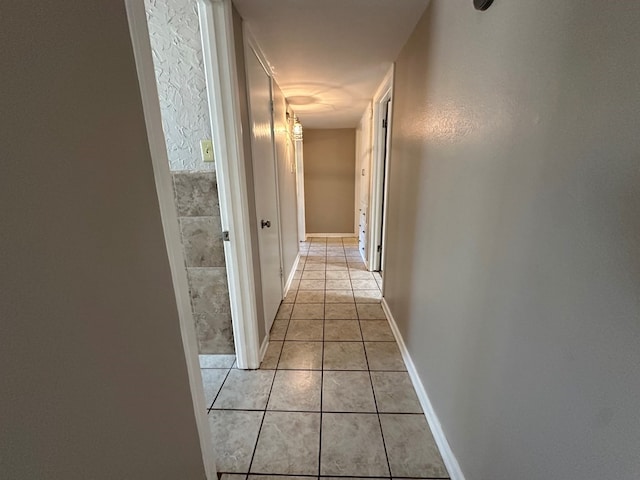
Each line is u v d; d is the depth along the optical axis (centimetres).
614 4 51
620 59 50
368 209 374
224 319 193
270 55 202
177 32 144
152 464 76
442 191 130
